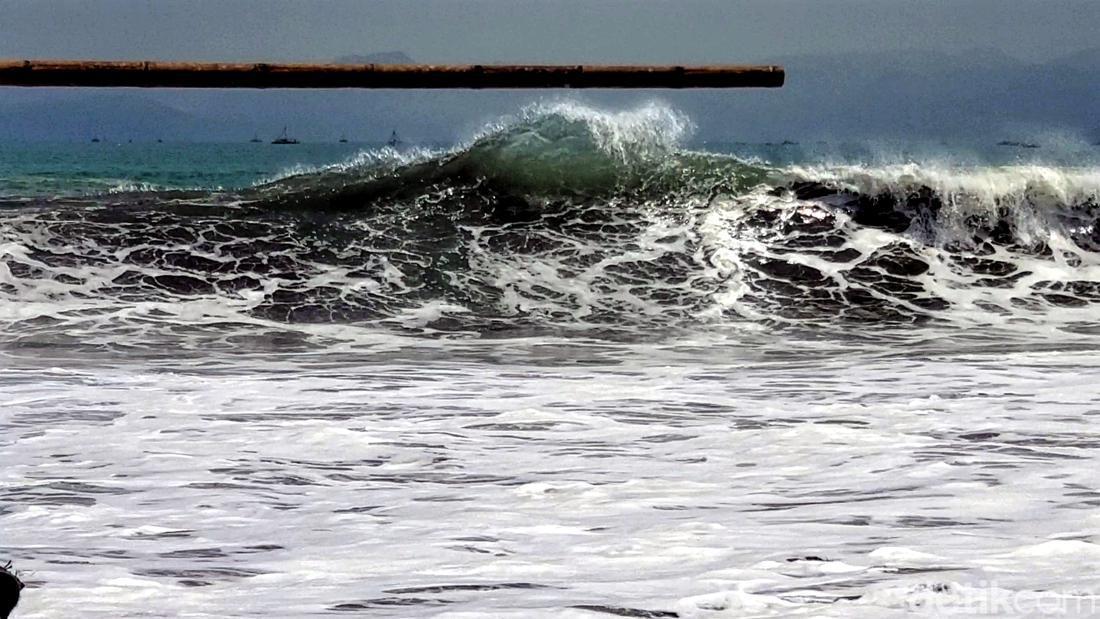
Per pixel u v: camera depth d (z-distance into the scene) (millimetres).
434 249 47969
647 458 20875
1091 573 12906
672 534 15297
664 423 24344
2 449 21766
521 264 47406
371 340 38562
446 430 23703
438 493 18266
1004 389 28297
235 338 38312
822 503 17078
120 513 17047
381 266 46531
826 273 47625
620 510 16891
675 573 13383
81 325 39156
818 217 50469
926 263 48812
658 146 53031
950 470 19234
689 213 50812
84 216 47500
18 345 36250
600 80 18422
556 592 12742
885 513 16312
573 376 31406
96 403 26828
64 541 15461
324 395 28062
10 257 44094
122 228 46906
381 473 19844
